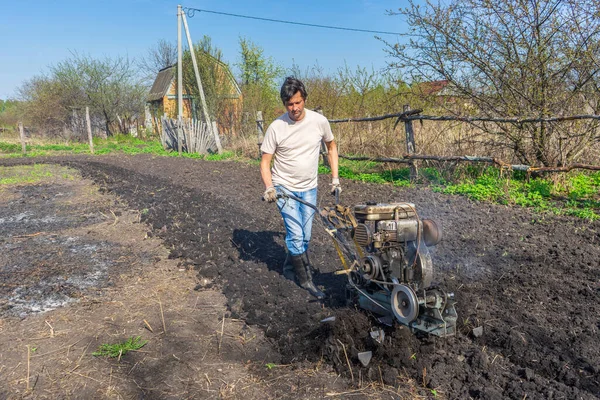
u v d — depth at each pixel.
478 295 4.43
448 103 9.88
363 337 3.63
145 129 34.84
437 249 5.72
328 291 4.70
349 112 14.57
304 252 4.75
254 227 7.15
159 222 7.75
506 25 8.44
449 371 3.32
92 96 34.19
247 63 30.16
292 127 4.41
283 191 4.40
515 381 3.17
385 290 3.72
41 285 5.28
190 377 3.42
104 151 23.75
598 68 7.96
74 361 3.66
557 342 3.60
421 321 3.52
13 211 9.26
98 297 4.92
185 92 28.91
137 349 3.81
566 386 3.08
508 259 5.30
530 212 7.13
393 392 3.15
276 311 4.36
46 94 33.41
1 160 19.30
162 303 4.73
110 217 8.36
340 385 3.26
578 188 8.27
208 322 4.29
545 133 8.66
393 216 3.67
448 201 8.09
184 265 5.75
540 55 8.31
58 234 7.44
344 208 3.87
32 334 4.13
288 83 4.17
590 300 4.26
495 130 9.45
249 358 3.67
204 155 19.20
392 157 11.62
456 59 8.98
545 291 4.46
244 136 19.72
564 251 5.45
